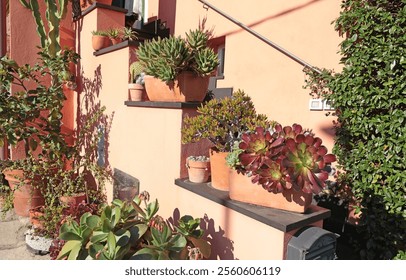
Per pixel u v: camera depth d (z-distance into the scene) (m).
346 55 2.51
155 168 2.44
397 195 2.22
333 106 2.55
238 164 1.72
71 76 3.95
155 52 2.24
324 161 1.47
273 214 1.58
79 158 3.39
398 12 2.19
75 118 4.17
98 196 3.20
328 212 1.63
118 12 3.64
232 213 1.73
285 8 3.08
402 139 2.17
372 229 2.37
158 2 5.38
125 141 2.91
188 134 1.96
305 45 2.91
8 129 2.93
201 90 2.27
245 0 3.51
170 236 1.78
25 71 3.24
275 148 1.54
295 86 2.97
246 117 2.00
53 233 2.69
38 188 3.14
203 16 4.16
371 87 2.29
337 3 2.64
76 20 4.04
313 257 1.47
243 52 3.56
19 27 3.75
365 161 2.38
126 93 2.88
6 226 3.13
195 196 2.00
